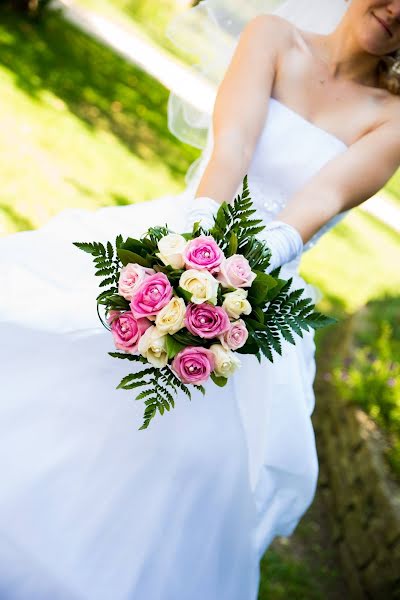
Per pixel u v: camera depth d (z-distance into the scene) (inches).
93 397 75.1
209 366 63.1
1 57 304.5
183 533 77.3
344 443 162.7
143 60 404.8
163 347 63.0
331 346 227.0
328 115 93.7
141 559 73.7
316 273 284.5
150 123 316.5
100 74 346.3
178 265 64.7
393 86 95.0
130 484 74.2
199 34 111.9
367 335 207.0
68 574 70.2
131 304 63.1
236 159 84.8
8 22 350.9
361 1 89.2
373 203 433.1
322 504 158.4
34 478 71.3
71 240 82.9
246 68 90.4
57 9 405.7
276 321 69.4
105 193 232.4
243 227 69.7
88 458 73.4
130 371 76.9
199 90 115.1
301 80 93.3
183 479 76.8
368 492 142.9
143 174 262.8
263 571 129.0
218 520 80.5
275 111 91.7
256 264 69.6
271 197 92.7
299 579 131.0
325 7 105.2
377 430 159.5
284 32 93.9
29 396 74.2
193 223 74.6
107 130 288.8
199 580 79.6
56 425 73.6
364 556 134.6
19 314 73.2
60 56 341.7
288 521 91.1
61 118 275.1
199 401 78.9
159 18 548.1
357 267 309.1
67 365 75.8
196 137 113.0
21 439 72.7
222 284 64.9
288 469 86.5
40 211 198.7
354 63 93.9
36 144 243.4
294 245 81.4
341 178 88.4
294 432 85.6
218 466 79.0
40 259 79.1
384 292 271.6
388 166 91.6
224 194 82.0
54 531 71.0
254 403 84.3
